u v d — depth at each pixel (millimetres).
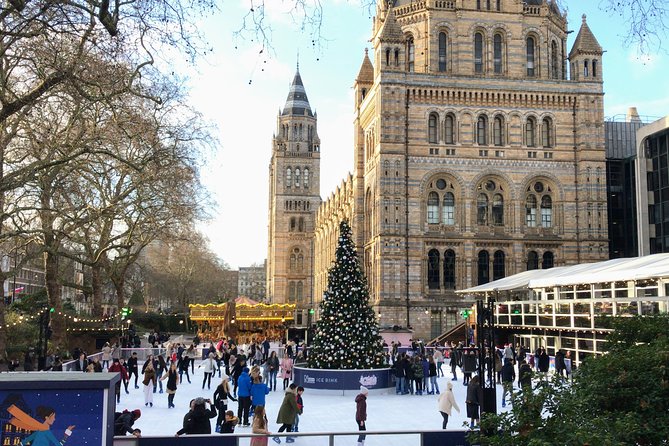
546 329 56656
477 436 15734
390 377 43000
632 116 94750
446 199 76500
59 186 48750
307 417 32875
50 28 22328
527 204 77562
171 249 131000
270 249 186000
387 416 33062
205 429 21266
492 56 79875
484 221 76750
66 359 51719
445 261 75875
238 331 95875
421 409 35406
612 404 15453
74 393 16016
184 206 64688
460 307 74500
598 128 77938
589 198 76812
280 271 164250
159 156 49250
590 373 16312
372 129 82125
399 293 73750
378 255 74812
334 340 43062
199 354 70500
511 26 80375
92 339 65250
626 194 83812
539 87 77875
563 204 77312
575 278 51219
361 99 92750
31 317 59125
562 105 78312
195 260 129500
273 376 44562
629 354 16125
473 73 79250
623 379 15328
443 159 76188
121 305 70875
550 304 55375
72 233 67000
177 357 49188
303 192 167125
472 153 76750
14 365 40781
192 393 42562
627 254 82625
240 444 17969
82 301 126000
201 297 153000
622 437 13781
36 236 53719
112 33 17734
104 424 16062
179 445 17828
